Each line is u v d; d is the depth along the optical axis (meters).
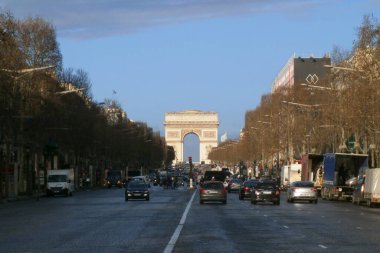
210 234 29.17
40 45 86.50
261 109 156.38
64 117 98.94
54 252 22.27
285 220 39.09
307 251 22.34
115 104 164.38
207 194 62.38
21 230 32.19
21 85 75.69
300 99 119.50
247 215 44.19
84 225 35.25
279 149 134.88
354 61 76.94
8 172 84.44
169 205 59.53
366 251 22.38
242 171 192.00
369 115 74.19
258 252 22.03
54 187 88.88
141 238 27.31
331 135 103.31
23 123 82.38
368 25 73.69
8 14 65.31
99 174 155.50
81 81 115.56
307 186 66.00
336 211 50.34
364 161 73.44
